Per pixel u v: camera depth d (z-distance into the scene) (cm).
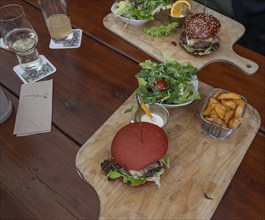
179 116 82
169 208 65
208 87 88
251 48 135
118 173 68
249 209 65
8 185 72
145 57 100
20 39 97
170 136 77
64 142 79
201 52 95
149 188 68
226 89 89
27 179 73
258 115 80
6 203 69
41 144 79
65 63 100
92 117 85
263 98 86
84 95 90
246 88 89
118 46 104
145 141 65
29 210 68
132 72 96
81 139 80
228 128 70
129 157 64
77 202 68
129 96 89
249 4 123
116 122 81
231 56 96
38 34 111
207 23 94
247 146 75
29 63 100
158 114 82
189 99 80
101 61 100
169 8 108
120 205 66
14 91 93
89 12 118
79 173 72
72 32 109
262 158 73
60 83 94
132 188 68
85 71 97
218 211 65
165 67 83
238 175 70
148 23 109
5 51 106
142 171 67
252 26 129
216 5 137
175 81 80
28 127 82
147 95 78
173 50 99
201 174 70
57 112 86
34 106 88
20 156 77
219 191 67
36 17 118
